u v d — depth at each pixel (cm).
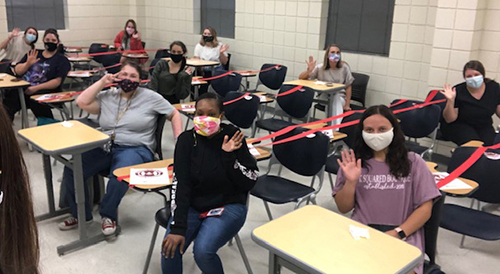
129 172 274
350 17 585
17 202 64
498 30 441
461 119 431
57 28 808
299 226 181
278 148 322
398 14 520
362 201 228
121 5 866
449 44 460
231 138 241
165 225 251
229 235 236
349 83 544
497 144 324
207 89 648
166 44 856
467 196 255
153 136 346
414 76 521
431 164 300
